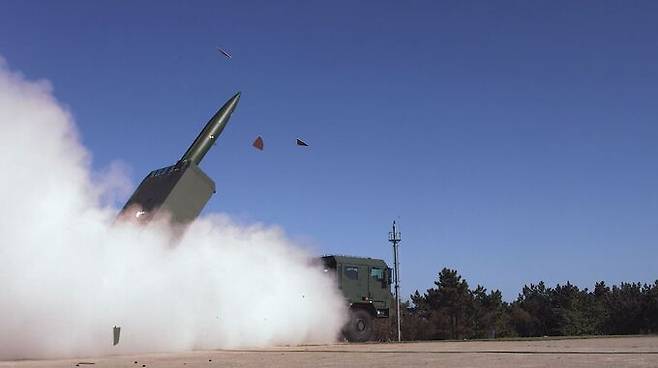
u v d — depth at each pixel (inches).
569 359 473.1
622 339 923.4
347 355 608.7
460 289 3289.9
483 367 413.1
